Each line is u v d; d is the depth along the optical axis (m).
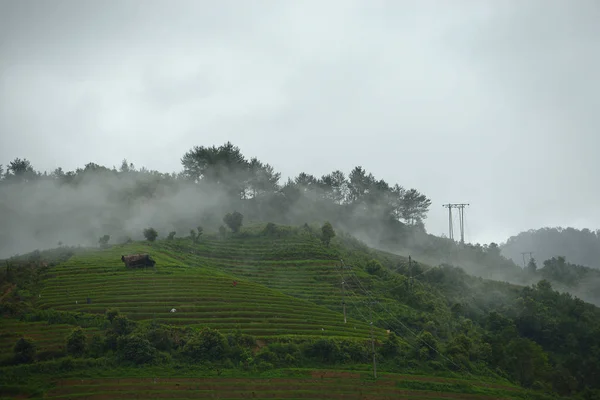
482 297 122.19
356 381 75.25
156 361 71.50
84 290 93.88
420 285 120.50
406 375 79.88
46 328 77.69
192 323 85.12
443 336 97.19
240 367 73.81
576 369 94.50
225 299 96.06
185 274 106.31
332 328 91.44
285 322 91.12
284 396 68.75
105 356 71.44
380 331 93.94
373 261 128.62
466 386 79.31
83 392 63.94
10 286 93.31
